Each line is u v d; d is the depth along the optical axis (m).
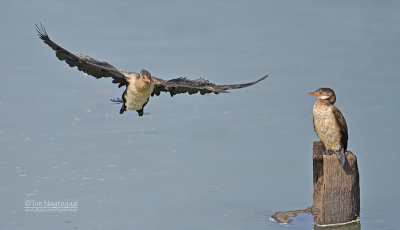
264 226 12.56
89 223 12.70
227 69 21.69
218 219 12.87
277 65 22.03
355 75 20.94
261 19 27.34
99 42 24.47
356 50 23.36
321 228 12.60
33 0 29.77
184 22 26.97
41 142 16.47
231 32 25.73
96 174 14.77
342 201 12.72
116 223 12.67
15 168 15.02
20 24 26.45
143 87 9.66
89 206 13.39
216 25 26.58
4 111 18.44
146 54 23.14
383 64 21.88
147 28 26.19
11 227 12.55
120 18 27.45
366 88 19.81
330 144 12.80
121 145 16.34
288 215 13.00
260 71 21.52
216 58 22.80
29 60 22.75
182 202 13.53
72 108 18.78
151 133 17.11
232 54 23.20
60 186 14.20
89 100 19.44
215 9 28.75
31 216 12.96
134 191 14.00
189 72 21.38
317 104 12.74
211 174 14.78
